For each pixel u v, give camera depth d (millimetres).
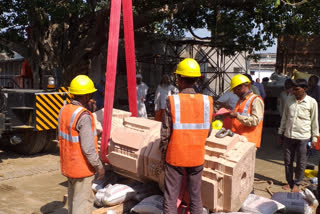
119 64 17094
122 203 4133
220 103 6191
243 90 4578
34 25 11898
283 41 13539
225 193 3488
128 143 3973
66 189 5219
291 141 5195
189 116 3113
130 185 4332
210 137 3855
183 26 15094
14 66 22812
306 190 4406
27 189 5176
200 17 14781
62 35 12781
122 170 4262
